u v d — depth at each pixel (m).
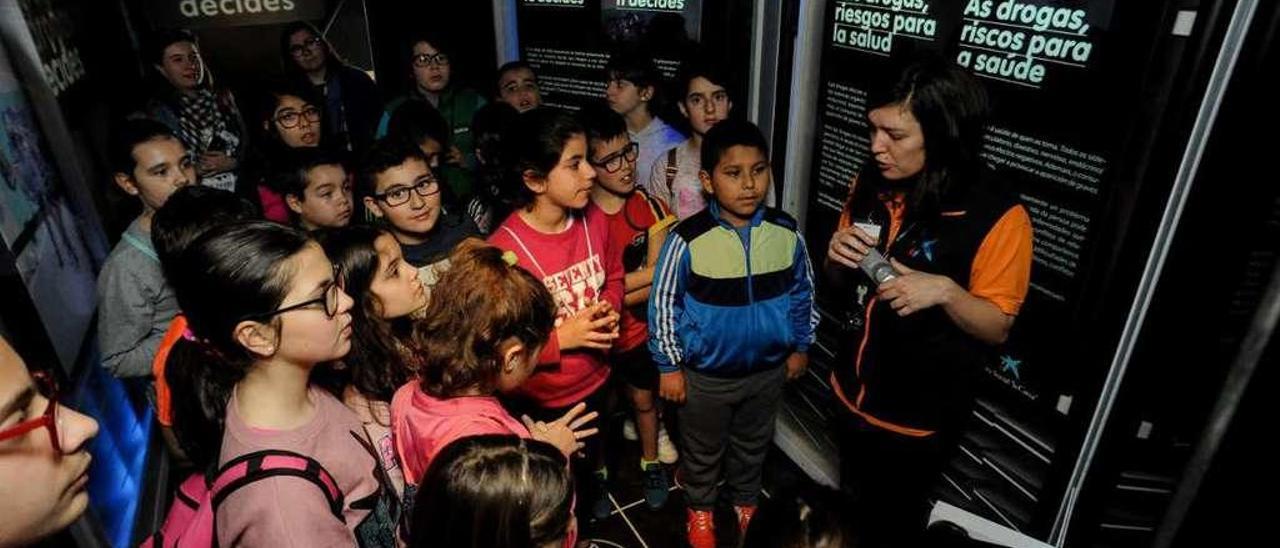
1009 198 1.36
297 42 3.89
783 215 1.86
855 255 1.51
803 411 2.71
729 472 2.24
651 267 2.23
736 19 2.53
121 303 1.84
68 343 2.01
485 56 4.38
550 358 1.63
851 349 1.72
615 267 2.03
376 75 4.79
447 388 1.18
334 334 1.02
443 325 1.16
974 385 1.54
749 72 2.51
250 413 1.00
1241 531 0.89
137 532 2.16
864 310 1.64
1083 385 1.53
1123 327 1.42
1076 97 1.44
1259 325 0.85
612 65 2.78
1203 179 1.22
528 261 1.77
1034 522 1.73
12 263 1.62
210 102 3.52
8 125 1.98
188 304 0.95
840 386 1.76
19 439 0.66
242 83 4.62
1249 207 1.21
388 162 1.88
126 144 1.85
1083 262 1.49
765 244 1.80
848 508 0.93
